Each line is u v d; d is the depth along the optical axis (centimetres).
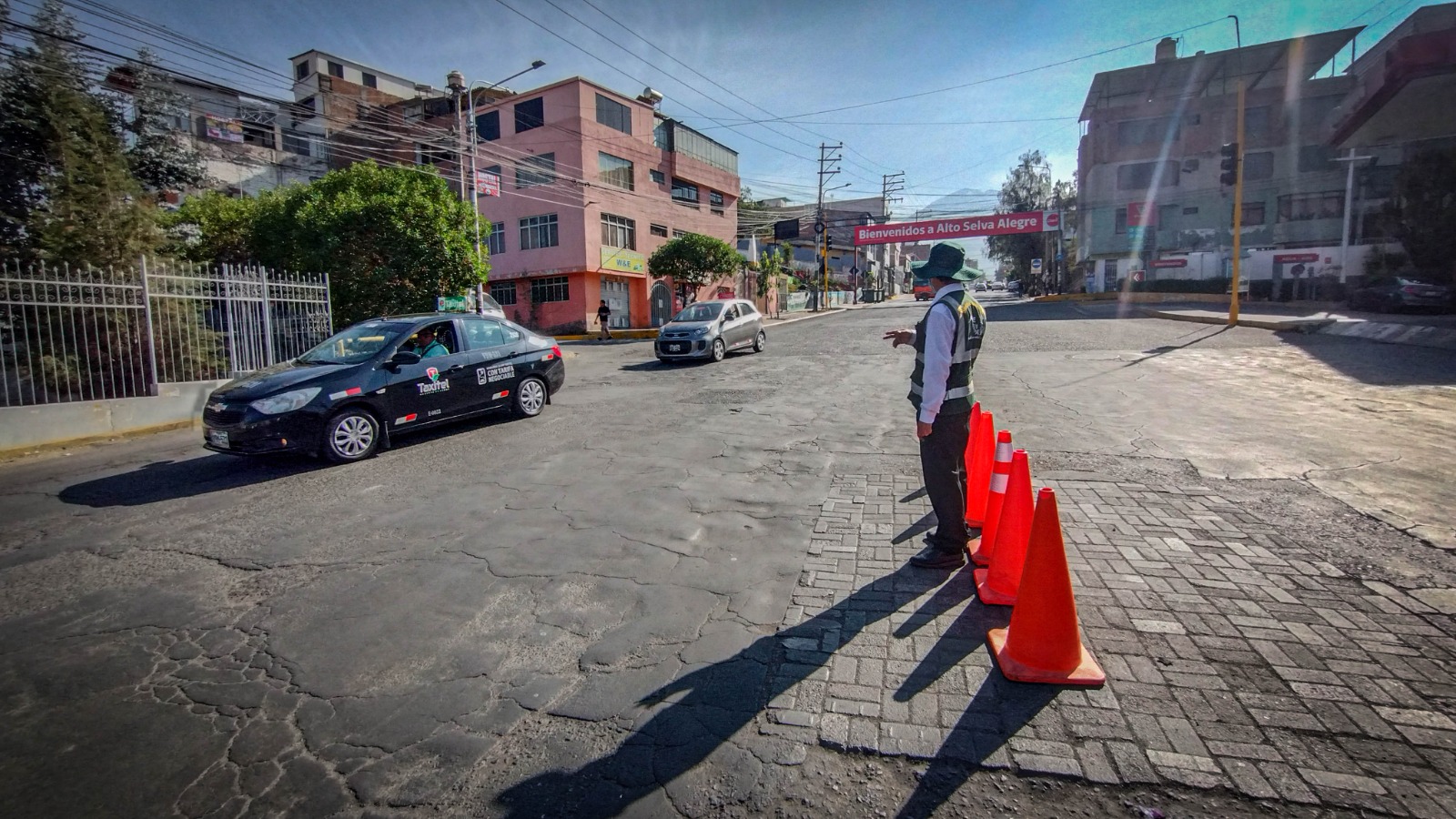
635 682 283
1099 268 3612
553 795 222
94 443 847
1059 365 1112
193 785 233
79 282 880
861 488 529
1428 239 1966
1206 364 1059
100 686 295
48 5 1018
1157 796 210
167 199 1645
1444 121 1983
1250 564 362
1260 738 232
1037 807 208
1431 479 484
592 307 3003
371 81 3778
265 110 2261
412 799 224
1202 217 3369
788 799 216
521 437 764
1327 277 2623
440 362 765
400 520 496
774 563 394
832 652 297
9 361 880
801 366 1309
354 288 1445
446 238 1502
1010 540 335
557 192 2930
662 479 574
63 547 464
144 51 1377
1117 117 3506
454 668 300
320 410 652
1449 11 2169
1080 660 273
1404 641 286
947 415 365
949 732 243
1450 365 963
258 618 353
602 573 390
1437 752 222
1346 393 798
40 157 1026
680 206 3538
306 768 240
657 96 3406
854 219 6588
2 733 265
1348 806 202
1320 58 3219
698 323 1455
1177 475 517
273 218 1590
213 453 751
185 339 1024
